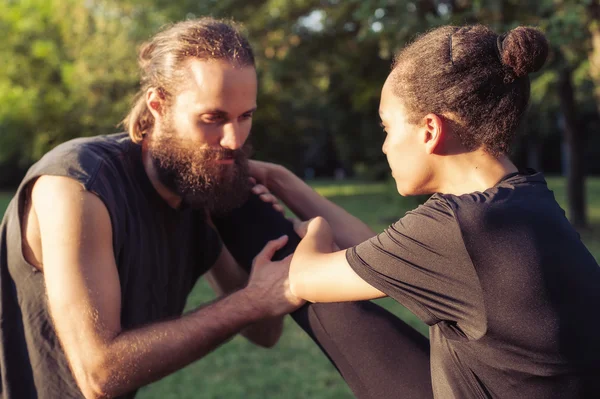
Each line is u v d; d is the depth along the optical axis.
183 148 1.58
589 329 1.20
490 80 1.29
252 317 1.55
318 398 3.98
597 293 1.23
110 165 1.59
